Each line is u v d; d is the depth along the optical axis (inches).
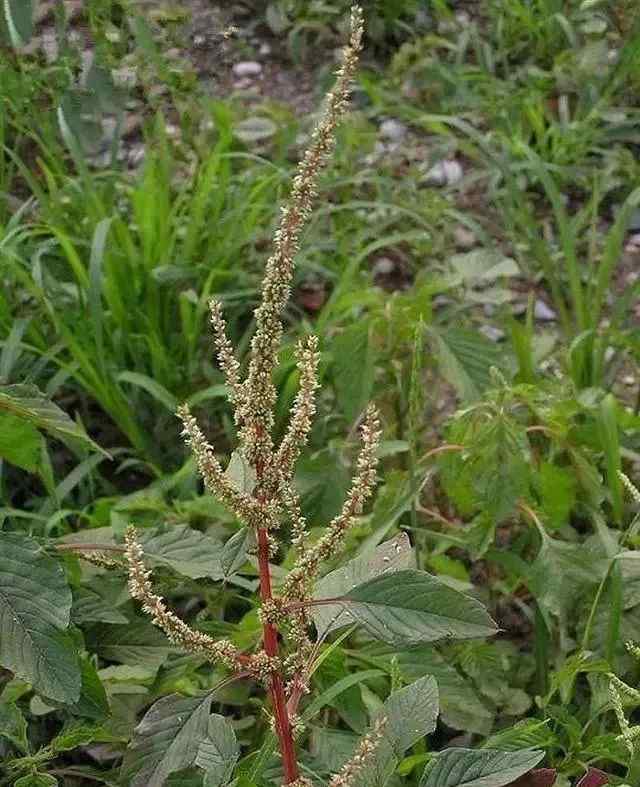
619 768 20.4
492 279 34.1
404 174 38.2
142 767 13.8
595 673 20.0
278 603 13.7
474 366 24.9
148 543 18.3
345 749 17.7
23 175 34.1
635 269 34.9
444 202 34.9
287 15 44.1
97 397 28.4
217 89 40.7
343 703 18.5
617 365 29.7
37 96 33.9
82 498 27.5
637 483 26.4
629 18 40.5
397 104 40.6
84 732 16.9
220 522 24.2
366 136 37.6
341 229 34.4
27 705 20.5
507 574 24.3
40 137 36.5
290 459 13.5
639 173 37.0
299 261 31.6
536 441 24.1
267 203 34.9
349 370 25.3
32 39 35.1
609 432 22.8
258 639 18.6
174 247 32.4
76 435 17.8
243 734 20.5
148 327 30.2
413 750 18.8
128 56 33.3
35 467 19.2
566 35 42.0
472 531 22.1
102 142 37.6
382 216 35.2
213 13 41.8
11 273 30.3
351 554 21.9
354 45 12.8
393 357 25.7
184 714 13.9
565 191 38.0
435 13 44.8
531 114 37.8
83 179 31.0
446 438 24.6
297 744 18.6
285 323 32.6
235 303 31.1
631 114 39.1
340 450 24.2
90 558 18.3
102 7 33.4
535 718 20.0
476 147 38.7
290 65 42.9
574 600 21.2
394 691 16.3
